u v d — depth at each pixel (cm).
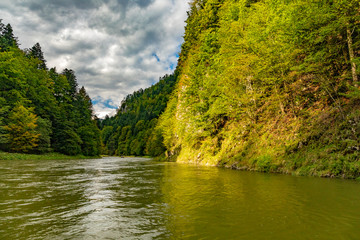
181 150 3906
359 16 1095
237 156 1934
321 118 1330
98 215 498
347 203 562
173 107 6138
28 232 390
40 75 5000
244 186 861
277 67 1619
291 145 1420
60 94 5838
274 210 509
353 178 977
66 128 5131
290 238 346
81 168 1936
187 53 5941
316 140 1276
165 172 1559
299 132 1431
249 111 2114
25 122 3578
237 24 2252
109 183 1002
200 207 555
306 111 1512
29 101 3953
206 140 2830
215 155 2416
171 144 4856
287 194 686
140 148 11938
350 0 1108
